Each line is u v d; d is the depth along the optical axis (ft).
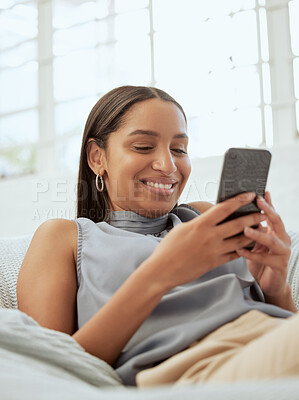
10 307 3.87
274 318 2.69
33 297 3.24
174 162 3.66
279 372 1.86
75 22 11.35
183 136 3.68
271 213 2.85
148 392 1.66
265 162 2.75
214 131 9.56
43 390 1.76
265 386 1.59
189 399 1.54
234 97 9.38
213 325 2.73
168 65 10.10
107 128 3.76
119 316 2.71
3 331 2.43
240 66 9.34
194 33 9.86
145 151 3.59
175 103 3.78
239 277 3.11
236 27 9.46
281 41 9.05
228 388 1.60
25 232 10.16
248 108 9.21
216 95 9.59
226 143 9.43
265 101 9.15
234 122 9.37
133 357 2.81
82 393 1.75
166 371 2.28
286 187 7.96
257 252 2.99
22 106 11.81
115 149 3.68
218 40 9.63
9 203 10.36
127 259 3.26
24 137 11.82
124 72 10.78
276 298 3.36
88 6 11.21
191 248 2.67
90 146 3.97
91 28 11.14
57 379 2.12
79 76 11.34
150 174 3.59
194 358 2.31
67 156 11.41
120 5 10.82
